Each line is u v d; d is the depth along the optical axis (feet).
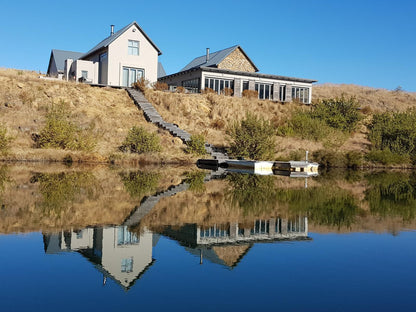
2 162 61.31
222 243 17.88
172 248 16.69
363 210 28.12
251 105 117.29
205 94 117.29
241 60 129.80
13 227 19.35
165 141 85.71
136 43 113.60
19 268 13.46
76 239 17.56
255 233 20.10
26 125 78.69
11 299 10.80
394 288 12.47
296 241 18.60
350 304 11.10
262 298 11.40
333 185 45.65
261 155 81.35
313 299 11.42
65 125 74.64
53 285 11.97
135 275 13.12
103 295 11.28
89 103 94.94
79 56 144.05
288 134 100.37
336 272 14.01
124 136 85.20
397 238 19.58
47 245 16.40
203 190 37.01
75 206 25.71
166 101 106.42
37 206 25.22
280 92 132.57
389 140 100.99
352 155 87.04
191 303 10.89
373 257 16.02
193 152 81.92
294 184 45.39
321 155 86.38
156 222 21.91
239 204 29.35
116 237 18.22
